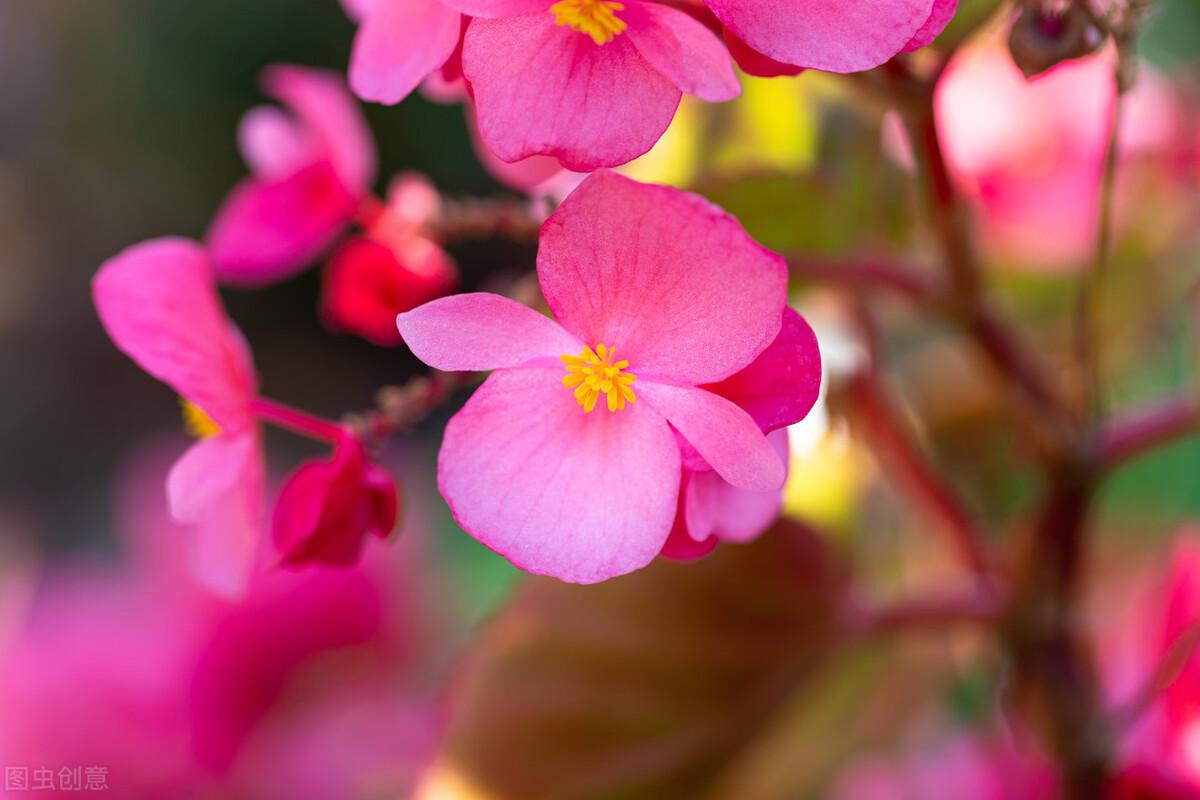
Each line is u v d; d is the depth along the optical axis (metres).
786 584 0.28
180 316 0.23
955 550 0.28
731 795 0.29
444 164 1.25
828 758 0.30
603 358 0.21
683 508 0.22
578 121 0.21
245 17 1.35
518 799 0.28
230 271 0.27
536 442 0.21
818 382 0.21
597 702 0.28
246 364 0.24
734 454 0.21
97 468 1.19
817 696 0.29
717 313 0.21
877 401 0.27
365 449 0.23
